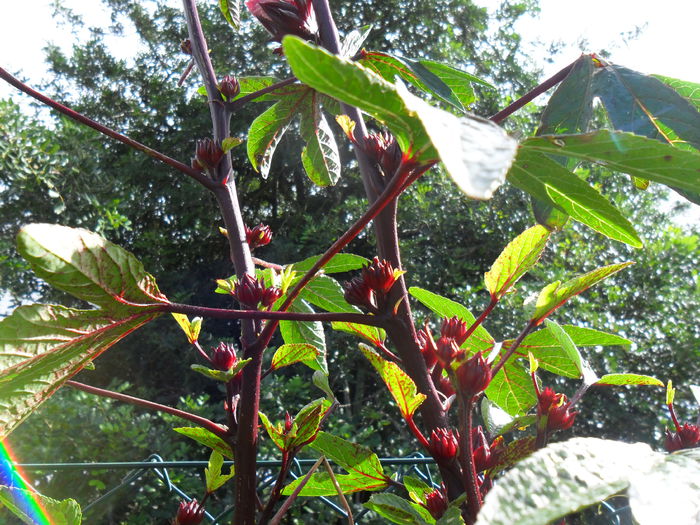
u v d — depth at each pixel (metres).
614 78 0.59
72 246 0.47
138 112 8.11
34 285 6.44
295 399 4.90
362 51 0.77
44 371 0.52
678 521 0.35
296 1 0.74
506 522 0.33
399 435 5.45
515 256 0.64
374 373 6.07
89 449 3.91
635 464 0.38
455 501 0.52
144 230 7.97
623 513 1.17
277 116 0.94
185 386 6.36
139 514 4.09
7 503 0.60
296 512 3.94
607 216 0.51
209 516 1.11
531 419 0.63
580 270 4.98
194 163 0.77
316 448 0.66
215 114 0.80
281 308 0.58
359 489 0.69
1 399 0.51
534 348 0.73
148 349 6.46
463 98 0.88
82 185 5.93
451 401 0.61
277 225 8.19
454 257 6.16
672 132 0.56
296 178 8.01
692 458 0.39
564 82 0.61
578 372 0.73
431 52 7.78
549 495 0.35
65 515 0.61
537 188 0.52
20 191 5.61
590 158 0.43
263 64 8.22
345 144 7.31
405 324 0.60
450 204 6.34
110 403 4.28
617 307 4.88
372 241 6.58
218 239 7.83
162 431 4.40
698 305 4.82
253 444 0.64
